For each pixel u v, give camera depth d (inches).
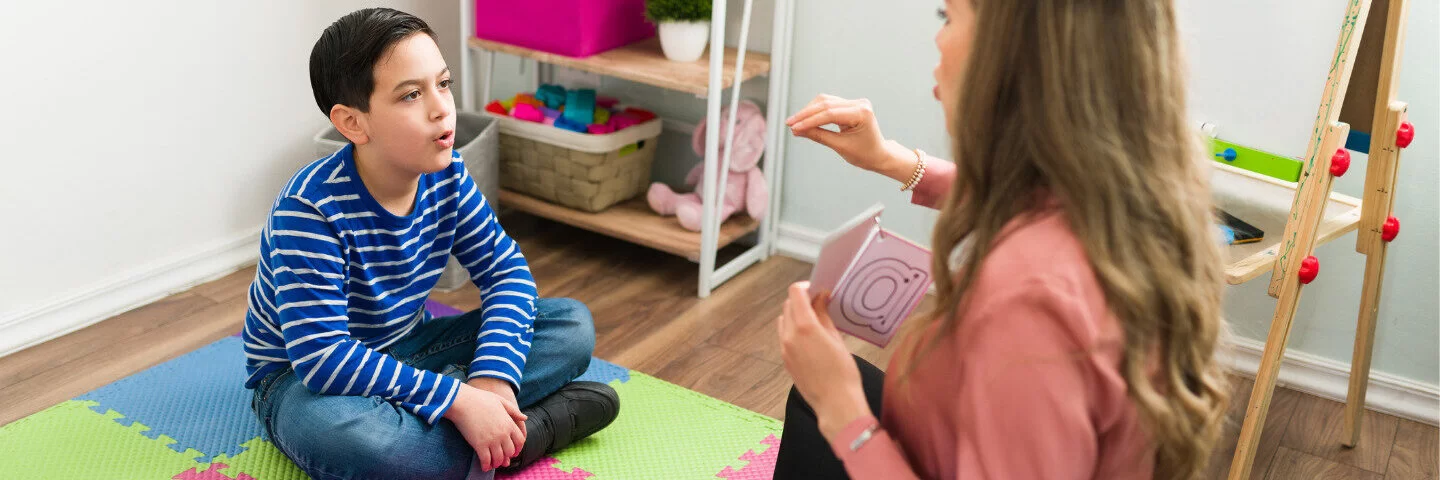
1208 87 74.9
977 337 28.9
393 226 57.1
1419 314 72.3
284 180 89.9
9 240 72.3
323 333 55.3
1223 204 66.7
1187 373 30.7
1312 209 54.7
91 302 78.2
